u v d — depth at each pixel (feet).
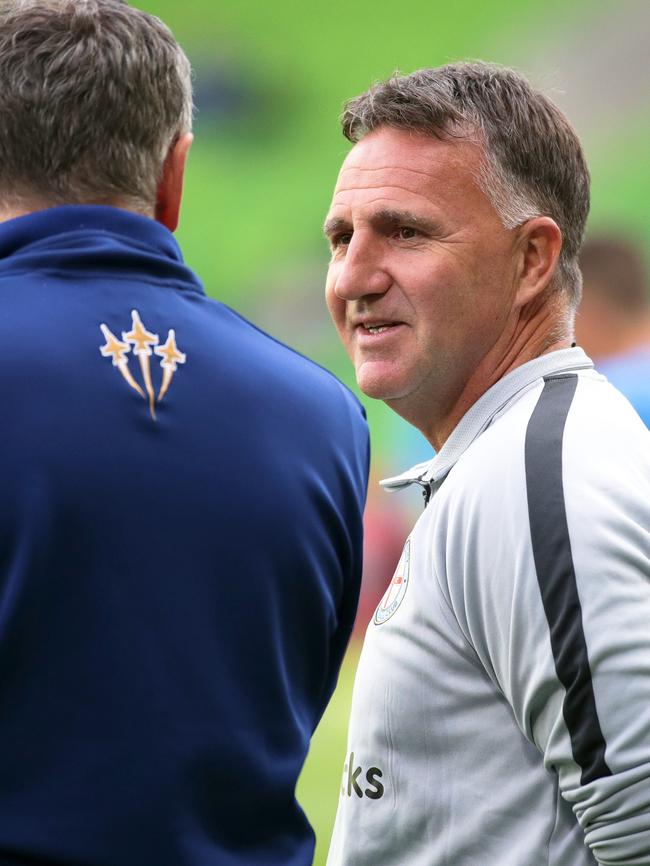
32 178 16.56
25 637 14.56
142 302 16.19
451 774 17.89
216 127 141.59
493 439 18.39
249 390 16.47
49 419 14.92
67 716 14.65
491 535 17.25
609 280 110.01
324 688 17.74
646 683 15.61
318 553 16.67
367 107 20.66
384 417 109.91
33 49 16.39
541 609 16.34
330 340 127.03
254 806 15.87
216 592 15.53
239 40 144.66
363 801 18.88
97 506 14.89
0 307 15.57
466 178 19.99
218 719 15.39
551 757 16.48
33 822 14.44
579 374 19.65
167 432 15.57
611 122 129.70
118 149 16.69
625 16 134.21
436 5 143.02
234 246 135.23
